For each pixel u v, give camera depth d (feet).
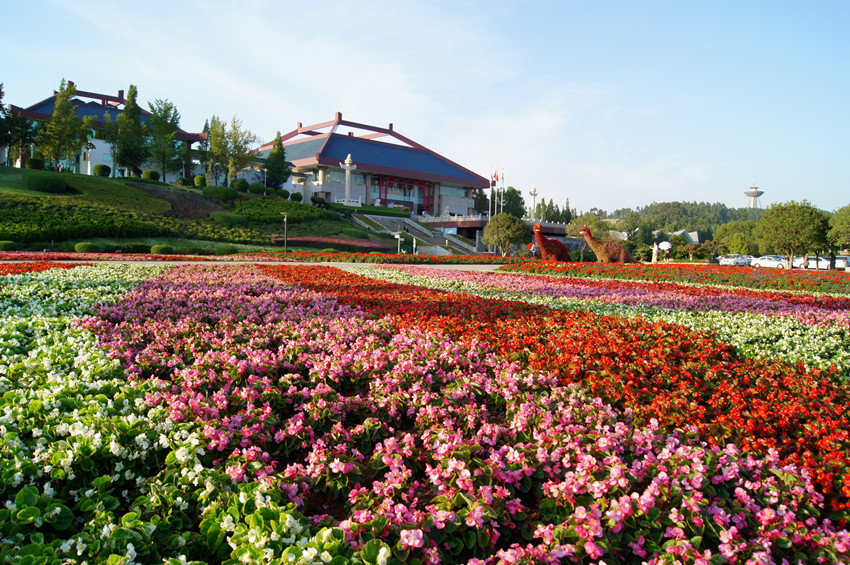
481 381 16.56
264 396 14.66
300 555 8.00
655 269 65.21
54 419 11.98
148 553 8.39
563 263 72.23
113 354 17.52
